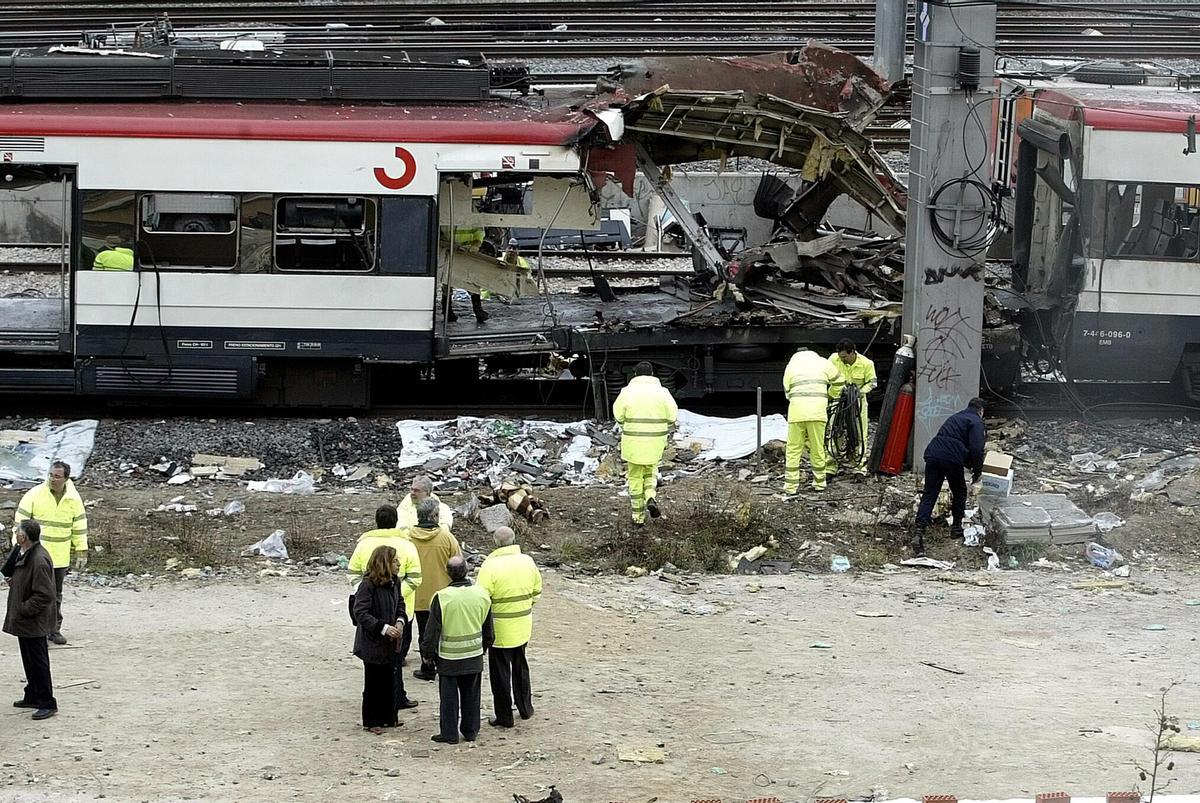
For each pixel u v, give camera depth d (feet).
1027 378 130.52
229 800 55.77
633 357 117.29
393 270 112.68
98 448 108.27
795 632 80.38
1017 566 94.63
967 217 105.60
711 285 127.54
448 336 115.24
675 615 83.41
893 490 104.58
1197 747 62.75
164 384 113.39
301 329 113.09
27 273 156.56
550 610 83.20
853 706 68.33
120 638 76.84
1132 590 89.45
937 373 107.34
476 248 119.03
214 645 75.97
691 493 103.24
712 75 115.75
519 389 128.88
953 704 68.74
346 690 69.87
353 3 199.41
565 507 99.91
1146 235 115.24
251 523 95.96
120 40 125.18
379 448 109.91
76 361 112.88
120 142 110.22
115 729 63.67
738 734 64.49
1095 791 57.47
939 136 104.83
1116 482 105.50
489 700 70.13
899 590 89.35
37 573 64.75
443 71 118.21
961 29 103.24
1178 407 124.57
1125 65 136.26
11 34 173.37
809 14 201.57
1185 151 113.80
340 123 111.24
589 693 69.97
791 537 96.94
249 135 110.52
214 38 141.49
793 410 101.71
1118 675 73.56
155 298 111.96
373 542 66.69
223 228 111.96
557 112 116.78
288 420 116.16
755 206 129.29
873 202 121.08
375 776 58.80
